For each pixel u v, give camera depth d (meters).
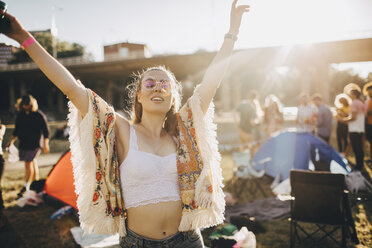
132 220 1.40
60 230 3.62
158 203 1.39
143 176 1.39
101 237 3.14
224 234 2.97
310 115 6.71
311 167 5.12
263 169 5.64
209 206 1.47
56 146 11.15
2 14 1.20
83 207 1.39
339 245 3.05
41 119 5.25
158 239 1.40
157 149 1.48
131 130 1.49
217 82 1.60
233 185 5.54
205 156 1.54
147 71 1.58
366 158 6.89
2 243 3.32
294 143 5.32
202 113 1.58
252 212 4.18
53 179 4.30
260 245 3.25
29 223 3.88
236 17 1.61
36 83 33.69
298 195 3.18
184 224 1.42
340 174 3.03
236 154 5.47
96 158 1.40
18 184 5.84
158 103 1.50
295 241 3.34
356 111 5.79
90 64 29.02
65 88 1.33
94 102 1.41
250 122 7.50
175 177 1.47
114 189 1.39
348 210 3.08
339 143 7.47
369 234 3.24
